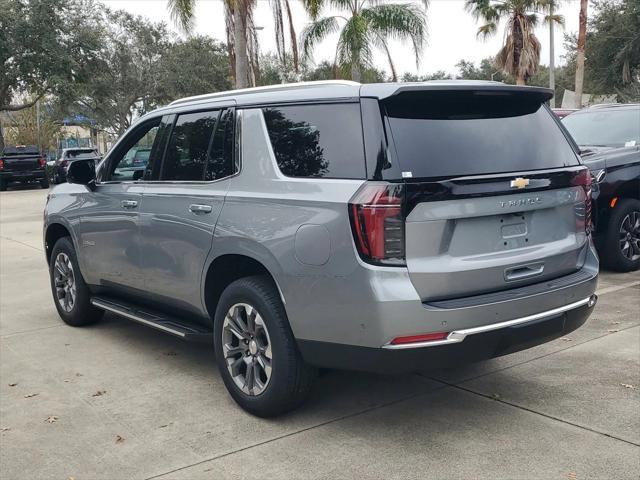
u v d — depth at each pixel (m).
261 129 4.32
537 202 4.02
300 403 4.21
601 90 32.53
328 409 4.41
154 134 5.45
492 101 4.11
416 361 3.57
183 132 5.01
